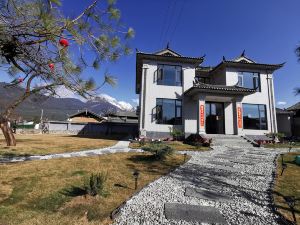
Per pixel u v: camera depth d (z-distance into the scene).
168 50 19.77
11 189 5.46
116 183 6.20
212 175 7.55
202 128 17.19
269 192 5.86
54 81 3.61
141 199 5.15
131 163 8.82
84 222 3.96
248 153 12.48
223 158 10.79
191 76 19.69
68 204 4.65
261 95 20.50
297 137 22.97
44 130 30.50
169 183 6.44
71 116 37.50
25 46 3.16
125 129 32.53
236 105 18.42
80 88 3.65
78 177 6.52
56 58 3.34
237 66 20.58
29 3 2.87
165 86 19.23
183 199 5.24
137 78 25.64
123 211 4.45
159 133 18.47
